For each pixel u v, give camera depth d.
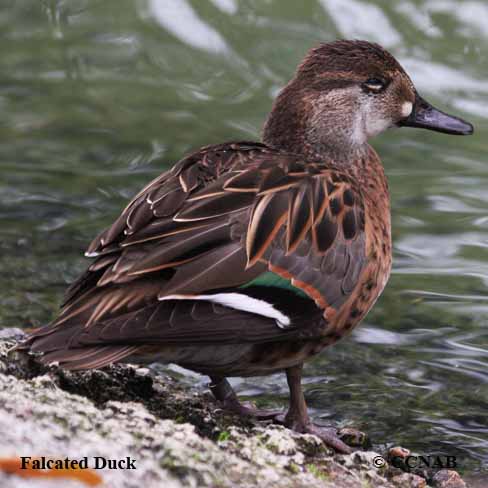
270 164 9.48
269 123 10.96
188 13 20.80
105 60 19.83
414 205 15.85
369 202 10.14
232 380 11.34
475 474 9.69
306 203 9.29
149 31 20.47
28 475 6.75
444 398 11.11
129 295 8.37
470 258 14.43
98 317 8.26
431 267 14.19
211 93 18.95
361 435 10.07
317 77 10.81
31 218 15.05
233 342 8.57
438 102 18.19
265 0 20.81
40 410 7.83
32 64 19.69
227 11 20.72
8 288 13.05
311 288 9.13
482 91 18.53
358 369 11.65
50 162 16.72
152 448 7.70
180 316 8.38
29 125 17.78
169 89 19.06
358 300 9.65
